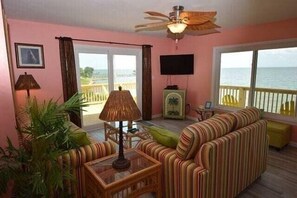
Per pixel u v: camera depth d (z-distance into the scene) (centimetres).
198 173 146
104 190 134
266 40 364
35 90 365
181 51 531
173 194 170
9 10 283
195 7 268
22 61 346
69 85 390
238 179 192
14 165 133
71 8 276
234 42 413
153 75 527
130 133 304
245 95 433
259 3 252
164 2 249
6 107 146
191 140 150
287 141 334
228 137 169
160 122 493
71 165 167
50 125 136
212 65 460
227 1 244
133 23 362
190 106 528
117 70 471
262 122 217
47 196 134
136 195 155
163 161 173
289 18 325
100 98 459
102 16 315
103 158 175
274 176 244
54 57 378
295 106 350
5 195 146
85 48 414
